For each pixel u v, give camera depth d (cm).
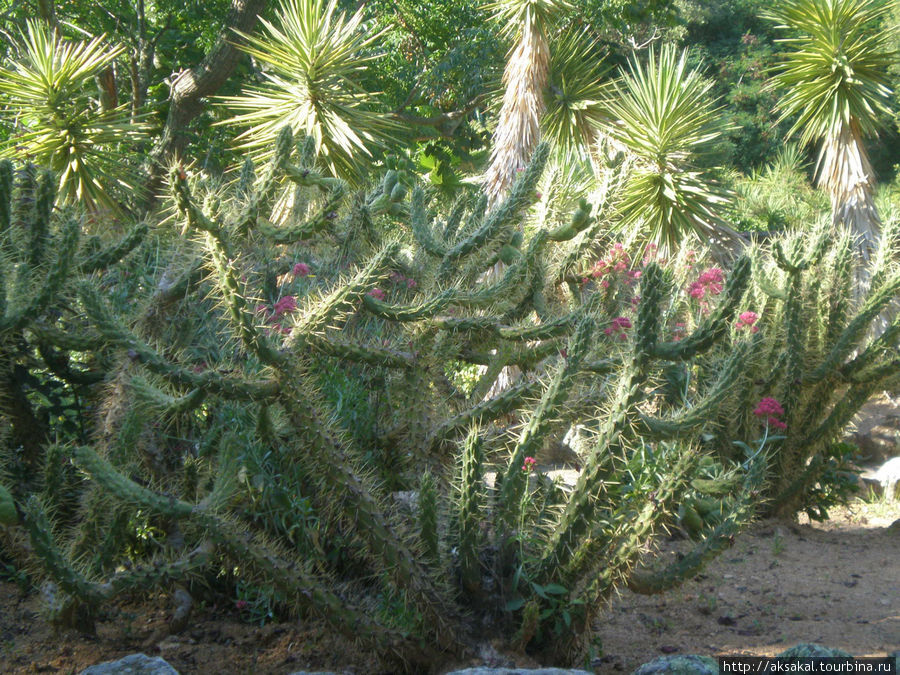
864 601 384
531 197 427
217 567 340
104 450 307
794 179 1825
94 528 295
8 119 866
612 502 298
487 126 1548
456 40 1356
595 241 537
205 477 321
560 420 291
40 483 346
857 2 1014
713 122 1019
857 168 1008
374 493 296
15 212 385
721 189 955
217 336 407
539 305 463
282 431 301
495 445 383
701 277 533
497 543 288
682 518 410
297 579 264
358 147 819
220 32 1077
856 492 568
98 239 388
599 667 311
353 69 817
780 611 373
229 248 275
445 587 277
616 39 1495
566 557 286
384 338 420
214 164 1166
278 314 350
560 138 1106
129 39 1232
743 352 282
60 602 290
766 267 584
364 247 460
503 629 282
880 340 535
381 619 279
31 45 853
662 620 365
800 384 524
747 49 2808
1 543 342
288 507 308
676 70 895
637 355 275
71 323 380
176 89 1076
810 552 470
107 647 300
